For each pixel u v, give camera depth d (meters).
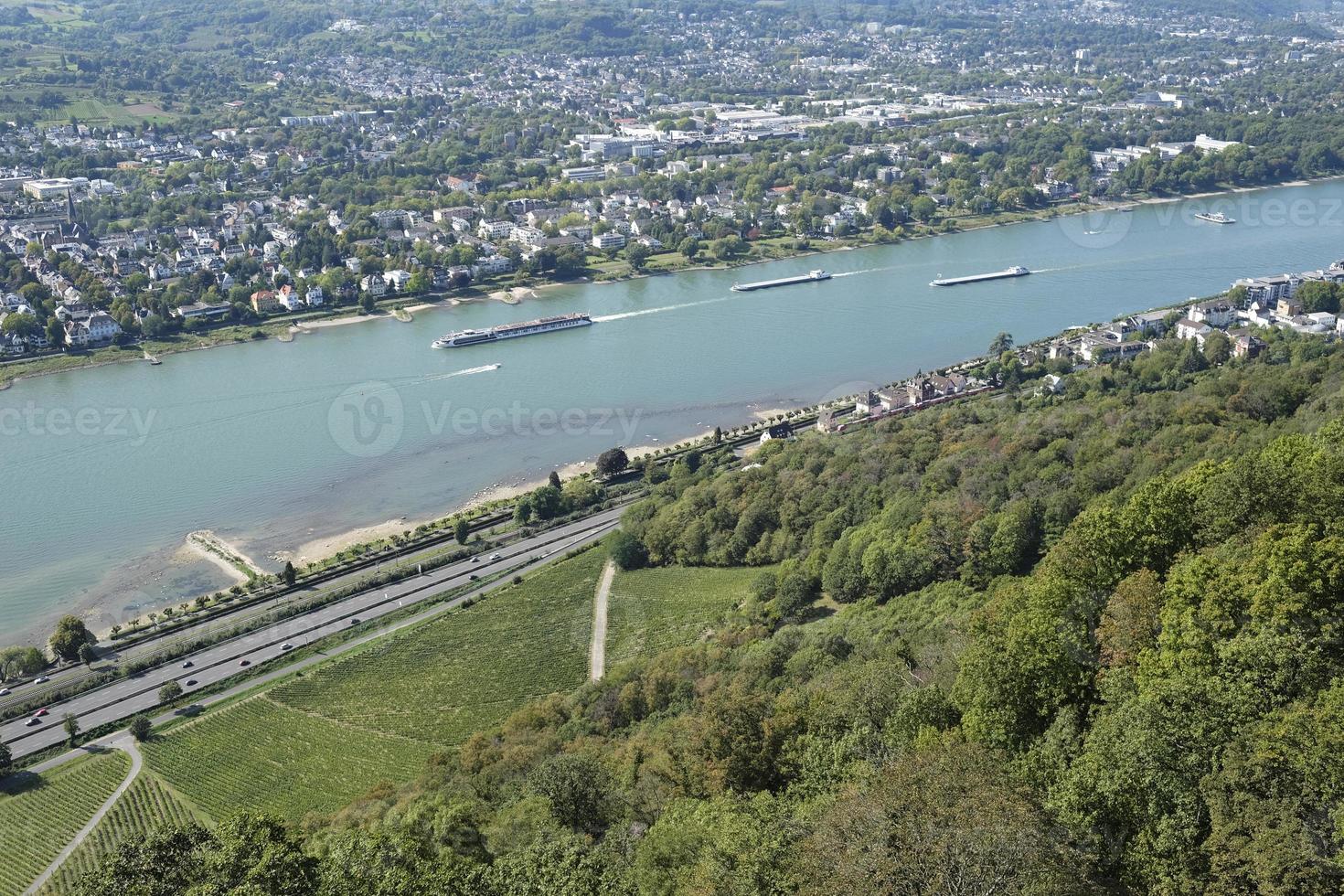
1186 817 122.75
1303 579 144.38
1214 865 116.25
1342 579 142.50
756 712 185.75
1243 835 116.31
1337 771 116.69
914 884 115.62
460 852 166.62
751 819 144.00
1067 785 131.75
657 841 149.88
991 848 115.25
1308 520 170.00
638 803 180.00
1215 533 181.25
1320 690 130.88
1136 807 127.31
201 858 146.38
